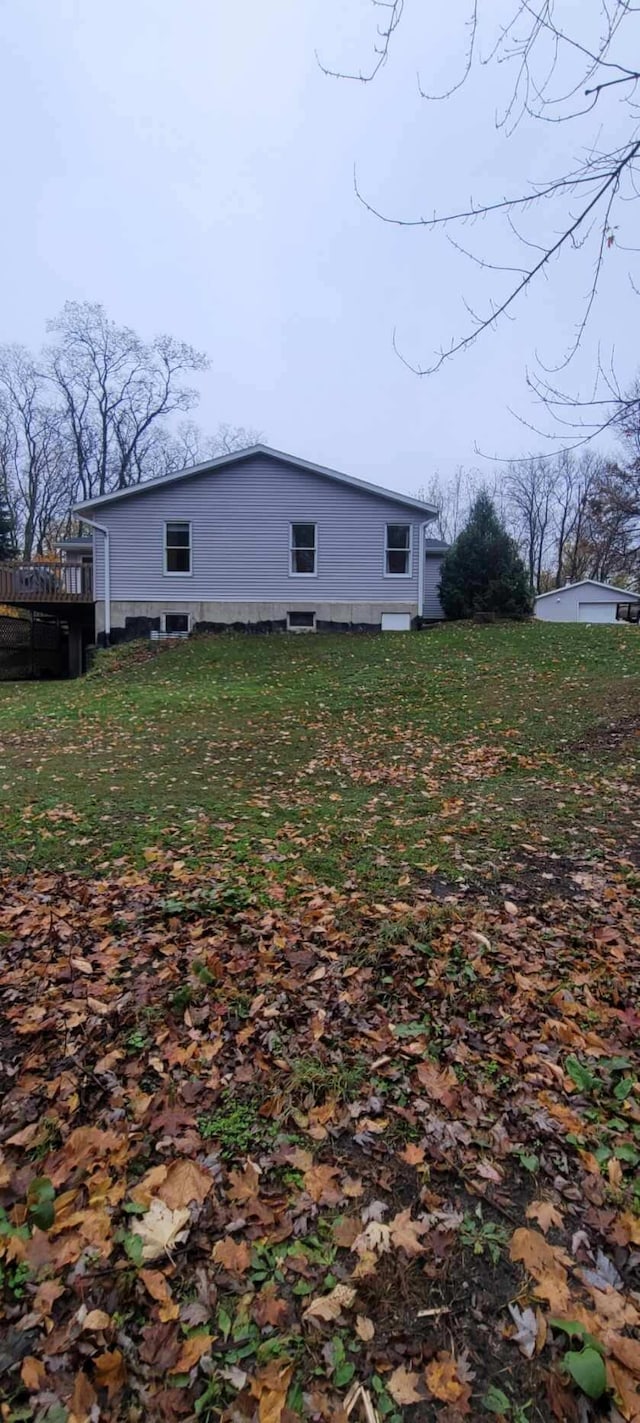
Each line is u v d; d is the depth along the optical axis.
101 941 3.54
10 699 13.42
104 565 18.36
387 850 4.81
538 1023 2.79
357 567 18.84
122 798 6.38
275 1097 2.37
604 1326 1.59
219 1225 1.88
